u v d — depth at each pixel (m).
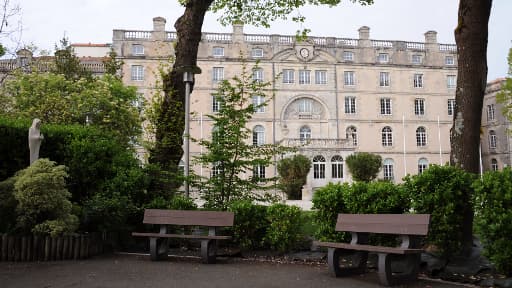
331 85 56.06
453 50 60.31
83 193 13.66
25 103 28.80
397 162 57.03
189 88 14.09
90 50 58.34
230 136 12.16
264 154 12.58
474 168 9.96
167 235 10.12
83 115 28.66
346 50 57.12
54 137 14.28
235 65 54.19
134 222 12.12
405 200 9.14
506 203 7.51
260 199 12.62
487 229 7.61
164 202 12.03
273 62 54.88
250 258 10.55
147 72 51.88
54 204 10.12
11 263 9.52
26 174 10.16
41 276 8.23
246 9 17.45
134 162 14.10
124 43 52.16
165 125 14.91
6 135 13.70
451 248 8.54
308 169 39.91
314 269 9.09
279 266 9.47
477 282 7.62
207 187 12.38
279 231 10.53
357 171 42.41
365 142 56.34
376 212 9.13
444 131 58.72
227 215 9.91
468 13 10.09
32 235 10.08
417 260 7.75
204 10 14.74
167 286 7.46
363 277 8.27
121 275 8.38
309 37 55.88
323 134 55.38
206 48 53.97
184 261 10.12
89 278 8.08
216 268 9.20
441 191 8.60
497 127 58.31
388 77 58.19
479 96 10.08
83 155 13.58
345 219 8.82
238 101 13.49
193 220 10.22
